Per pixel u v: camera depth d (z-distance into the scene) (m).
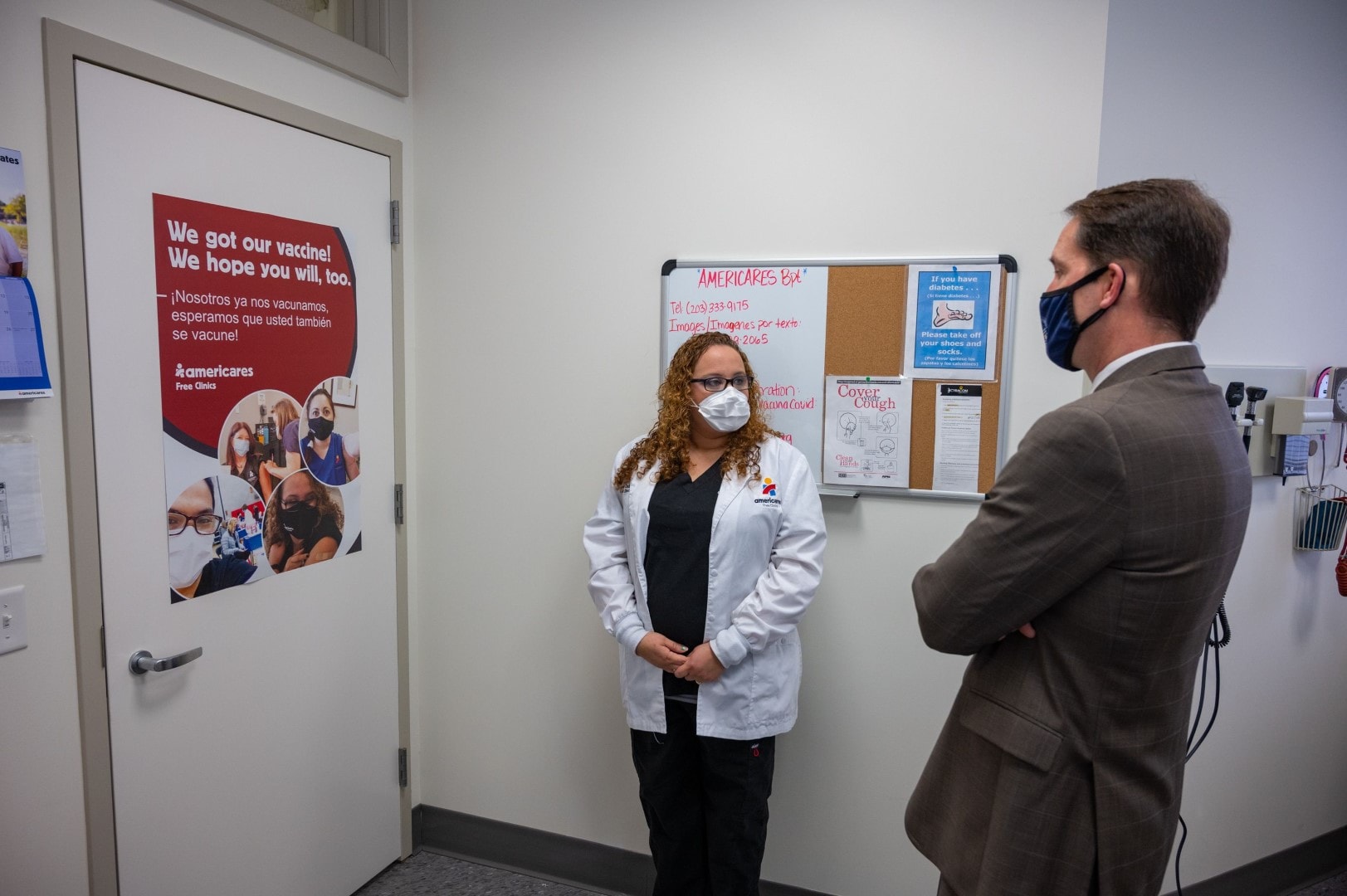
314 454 1.93
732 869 1.75
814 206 1.92
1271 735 2.14
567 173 2.09
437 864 2.32
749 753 1.71
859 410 1.93
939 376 1.87
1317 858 2.25
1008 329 1.81
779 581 1.67
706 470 1.76
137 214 1.50
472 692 2.32
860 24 1.85
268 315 1.78
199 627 1.67
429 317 2.26
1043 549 1.02
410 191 2.24
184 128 1.58
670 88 1.99
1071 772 1.05
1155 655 1.02
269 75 1.77
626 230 2.06
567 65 2.06
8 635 1.35
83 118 1.40
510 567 2.24
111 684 1.50
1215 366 1.96
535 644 2.24
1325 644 2.19
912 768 1.97
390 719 2.25
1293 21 1.98
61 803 1.45
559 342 2.14
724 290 1.99
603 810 2.22
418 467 2.31
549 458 2.18
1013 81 1.77
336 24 2.05
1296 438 1.98
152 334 1.54
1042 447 1.03
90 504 1.44
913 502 1.92
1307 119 2.01
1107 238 1.03
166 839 1.63
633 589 1.81
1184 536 0.98
